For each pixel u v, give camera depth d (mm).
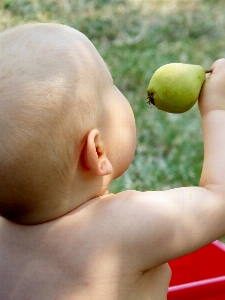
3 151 1025
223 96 1297
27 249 1169
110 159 1201
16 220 1170
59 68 1072
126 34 4457
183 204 1167
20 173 1047
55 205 1135
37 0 4895
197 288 1500
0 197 1091
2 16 4641
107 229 1137
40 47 1082
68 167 1098
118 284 1131
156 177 2848
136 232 1132
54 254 1146
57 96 1048
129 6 4941
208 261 1940
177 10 4871
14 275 1165
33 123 1025
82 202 1172
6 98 1023
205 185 1232
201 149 3037
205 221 1167
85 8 4859
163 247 1142
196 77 1273
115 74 3760
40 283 1143
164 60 3973
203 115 1303
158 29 4520
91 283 1123
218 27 4559
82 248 1134
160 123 3246
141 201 1163
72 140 1081
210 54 4082
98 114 1146
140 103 3436
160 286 1268
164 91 1260
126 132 1215
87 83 1112
